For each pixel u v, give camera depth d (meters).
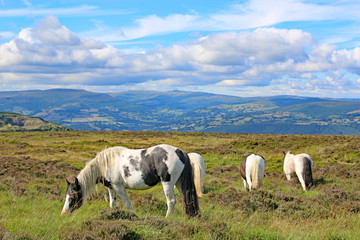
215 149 33.09
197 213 7.94
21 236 5.20
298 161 14.96
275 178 17.86
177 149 8.24
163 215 9.05
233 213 8.59
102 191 11.22
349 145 28.92
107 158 8.43
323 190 13.17
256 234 5.99
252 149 32.84
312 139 37.94
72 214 8.02
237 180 17.73
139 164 8.12
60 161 23.91
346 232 6.93
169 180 7.98
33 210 8.52
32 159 24.77
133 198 10.39
